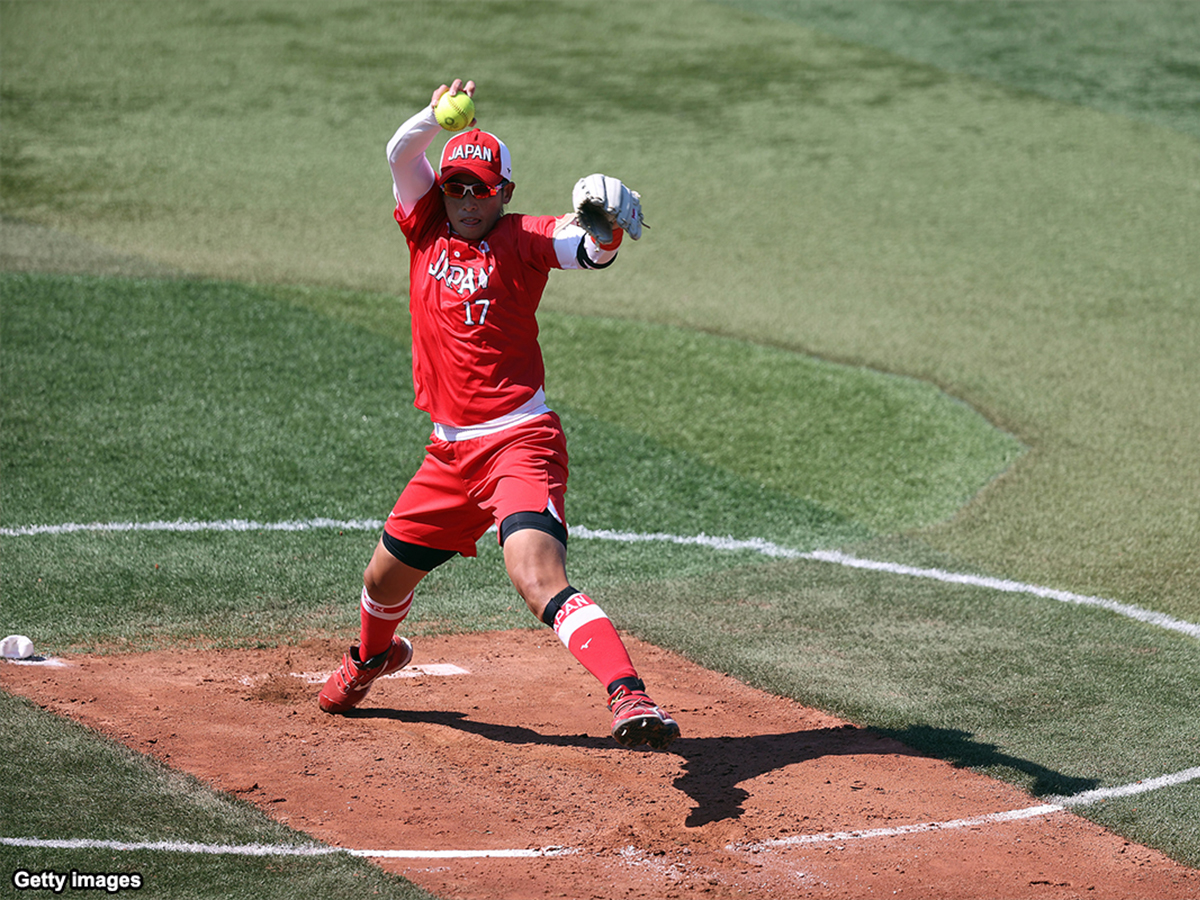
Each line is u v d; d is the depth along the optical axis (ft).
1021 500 97.09
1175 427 112.47
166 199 168.96
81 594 75.15
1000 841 50.96
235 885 45.19
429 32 246.06
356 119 204.33
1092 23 258.37
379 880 46.01
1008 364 127.24
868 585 82.12
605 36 247.09
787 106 216.13
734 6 266.36
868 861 48.91
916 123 209.87
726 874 47.60
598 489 96.89
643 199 176.04
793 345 130.93
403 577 57.52
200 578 78.59
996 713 63.67
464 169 51.98
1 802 49.57
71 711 58.85
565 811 52.19
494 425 54.03
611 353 126.21
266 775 54.03
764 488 98.53
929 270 155.12
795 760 57.93
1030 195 181.88
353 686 60.13
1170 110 216.95
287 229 160.76
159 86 214.48
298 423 105.40
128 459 96.58
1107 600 80.23
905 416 113.70
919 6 266.98
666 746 48.06
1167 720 63.26
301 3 258.37
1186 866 49.65
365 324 129.70
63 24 240.53
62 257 143.95
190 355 118.32
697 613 76.95
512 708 62.90
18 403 104.99
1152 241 166.09
